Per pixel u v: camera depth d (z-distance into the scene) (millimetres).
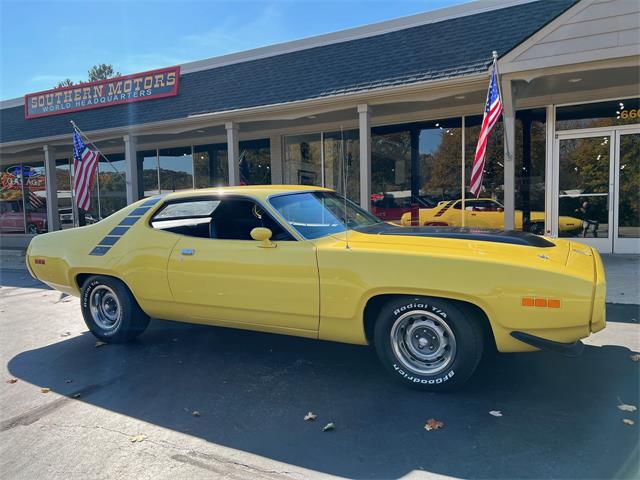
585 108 9352
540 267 3299
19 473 2799
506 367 4105
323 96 9586
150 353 4863
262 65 11617
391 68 9336
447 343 3564
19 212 18016
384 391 3750
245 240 4297
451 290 3389
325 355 4629
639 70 7414
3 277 10445
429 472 2684
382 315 3709
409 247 3705
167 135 13633
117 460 2908
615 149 9211
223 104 11180
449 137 10719
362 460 2828
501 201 10250
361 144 9547
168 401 3727
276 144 13031
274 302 4035
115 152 16156
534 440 2965
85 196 11047
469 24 9266
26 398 3875
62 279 5305
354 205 5238
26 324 6297
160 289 4641
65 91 14352
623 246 9305
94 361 4695
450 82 8281
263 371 4273
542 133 9789
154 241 4719
